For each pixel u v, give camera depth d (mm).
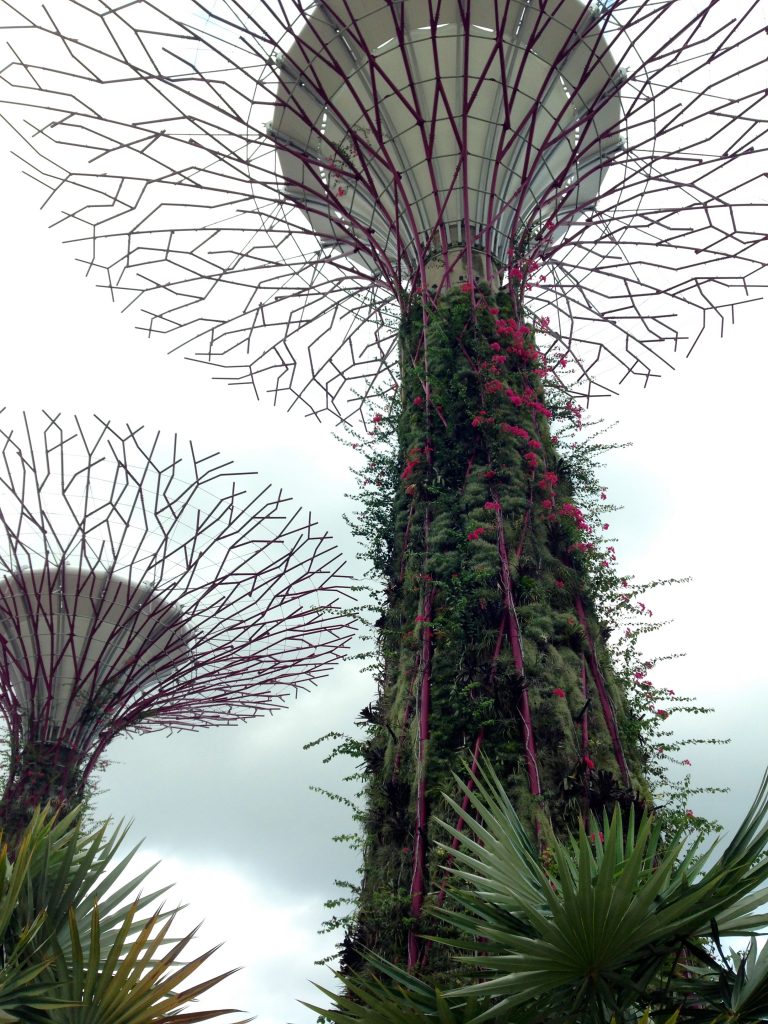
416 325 12664
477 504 10289
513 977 4969
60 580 14398
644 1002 5359
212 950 6234
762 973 4910
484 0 13703
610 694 9039
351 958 7355
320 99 11453
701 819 7898
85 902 7383
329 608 13922
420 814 8055
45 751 13906
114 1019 6008
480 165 14148
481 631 9062
